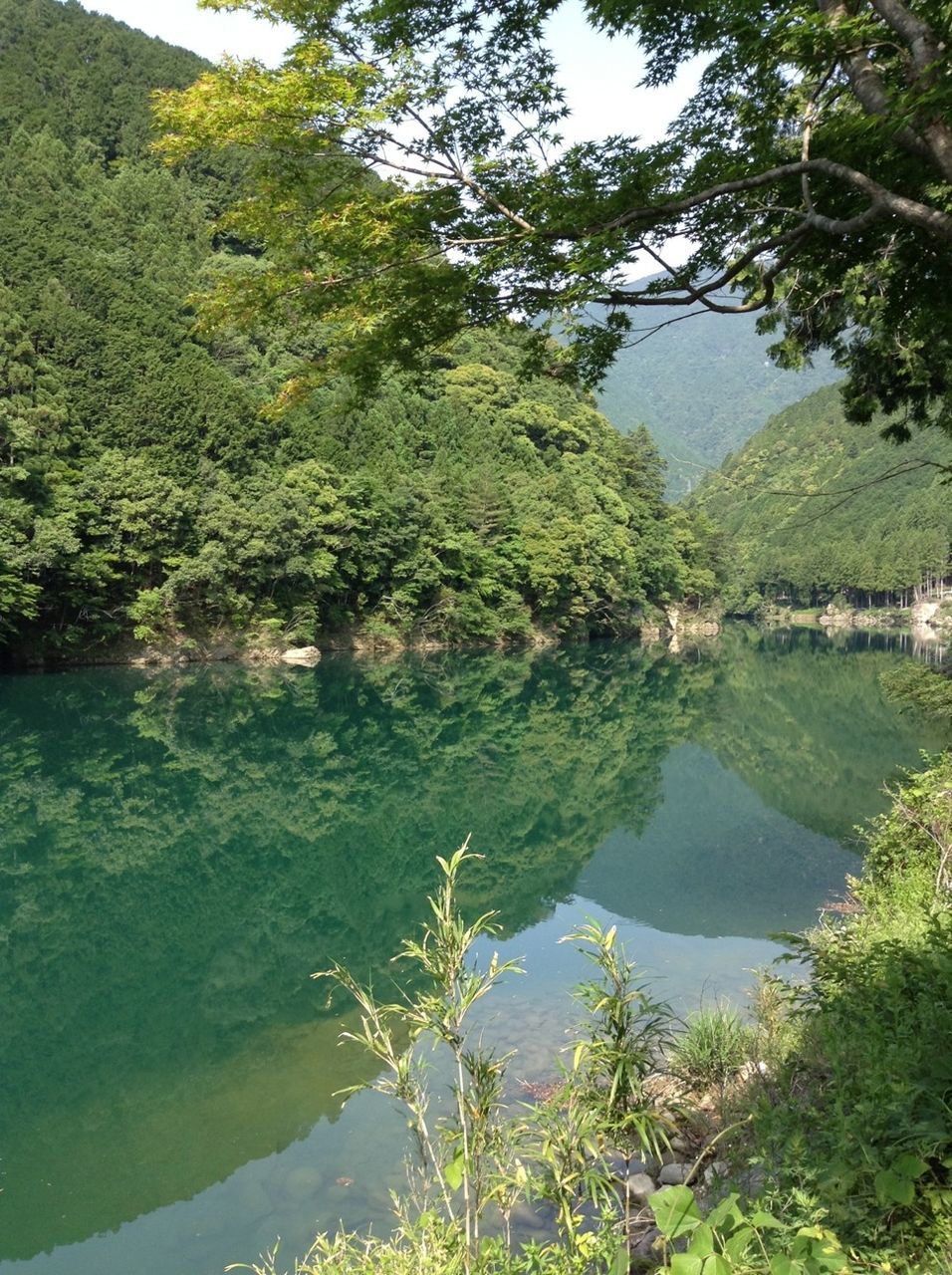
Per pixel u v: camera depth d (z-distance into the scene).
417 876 14.55
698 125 4.96
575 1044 3.81
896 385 8.88
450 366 90.56
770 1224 2.21
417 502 57.56
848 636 86.12
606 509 79.25
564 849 15.83
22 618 40.50
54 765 22.58
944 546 95.69
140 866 15.25
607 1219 3.41
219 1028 9.25
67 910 13.16
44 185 76.56
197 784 21.11
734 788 20.45
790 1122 4.21
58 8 108.94
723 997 8.44
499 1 4.49
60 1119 7.42
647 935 10.88
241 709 32.59
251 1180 6.12
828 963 5.75
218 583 45.84
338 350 5.67
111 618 44.38
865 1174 3.41
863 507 112.25
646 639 76.69
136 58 107.44
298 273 5.24
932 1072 3.62
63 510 41.19
